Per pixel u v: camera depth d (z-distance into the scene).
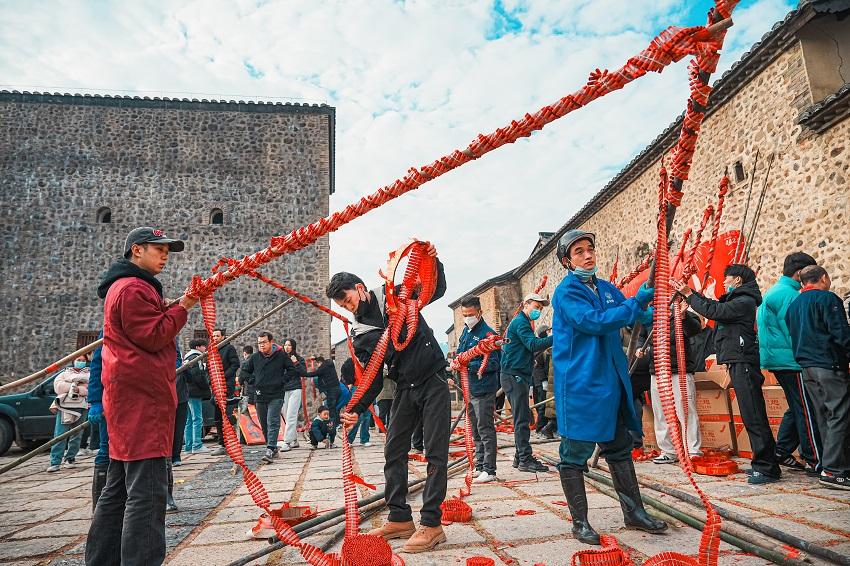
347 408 2.47
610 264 14.41
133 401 2.14
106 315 2.23
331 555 2.37
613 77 1.42
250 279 17.44
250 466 6.79
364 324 2.96
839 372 3.78
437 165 1.67
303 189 18.56
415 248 2.75
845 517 2.94
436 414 2.88
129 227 17.41
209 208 17.91
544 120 1.49
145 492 2.11
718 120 9.80
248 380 7.65
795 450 4.74
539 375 8.70
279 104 18.84
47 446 3.15
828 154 7.34
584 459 2.85
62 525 3.77
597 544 2.67
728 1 1.37
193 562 2.70
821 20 7.79
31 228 17.03
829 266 7.27
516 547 2.71
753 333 4.20
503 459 6.23
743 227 8.94
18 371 16.14
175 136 18.28
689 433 4.92
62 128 17.78
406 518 2.98
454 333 32.38
